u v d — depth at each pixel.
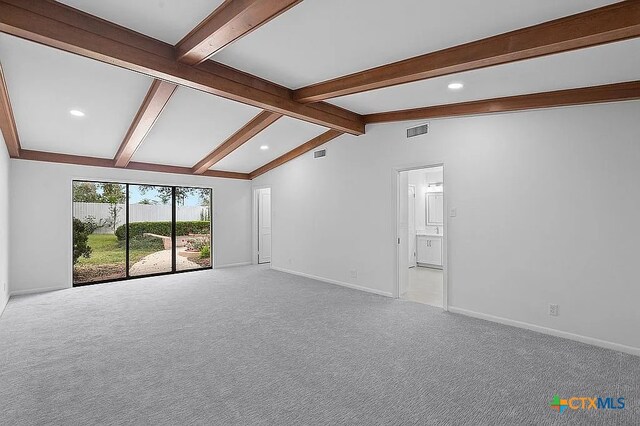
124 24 2.73
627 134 3.17
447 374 2.72
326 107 4.76
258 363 2.91
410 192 8.25
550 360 2.97
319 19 2.47
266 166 7.84
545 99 3.55
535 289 3.72
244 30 2.52
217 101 4.44
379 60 3.21
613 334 3.23
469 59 2.74
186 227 7.56
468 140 4.28
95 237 6.40
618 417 2.16
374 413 2.20
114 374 2.71
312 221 6.61
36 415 2.17
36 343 3.35
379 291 5.35
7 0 2.30
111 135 5.21
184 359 2.99
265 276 6.86
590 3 2.08
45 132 4.92
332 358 3.01
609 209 3.27
